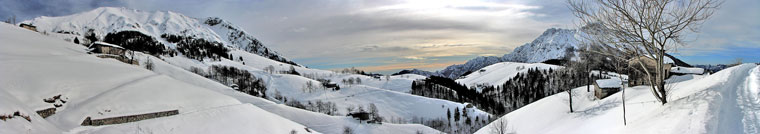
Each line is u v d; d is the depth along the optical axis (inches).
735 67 1658.5
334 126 3208.7
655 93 1322.6
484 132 2332.7
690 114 1010.1
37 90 2155.5
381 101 7706.7
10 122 1360.7
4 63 2436.0
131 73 3262.8
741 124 831.1
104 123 1855.3
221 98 2839.6
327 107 7121.1
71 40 7716.5
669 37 1141.7
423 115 6963.6
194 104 2519.7
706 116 929.5
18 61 2598.4
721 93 1144.8
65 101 2178.9
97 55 4931.1
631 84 2512.3
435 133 3644.2
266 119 2105.1
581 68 3014.3
